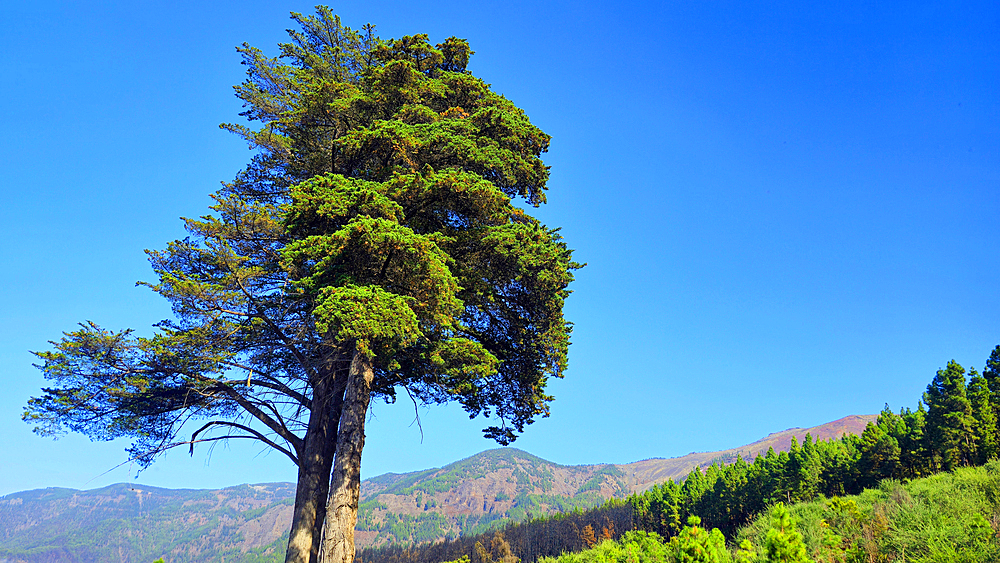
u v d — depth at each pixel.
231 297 12.41
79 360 12.02
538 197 16.62
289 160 16.12
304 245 11.34
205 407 14.03
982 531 8.40
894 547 9.14
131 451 13.40
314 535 13.27
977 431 46.47
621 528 108.44
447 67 17.33
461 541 160.50
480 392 15.61
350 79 17.41
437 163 14.05
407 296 11.10
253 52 15.74
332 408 14.59
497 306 15.05
